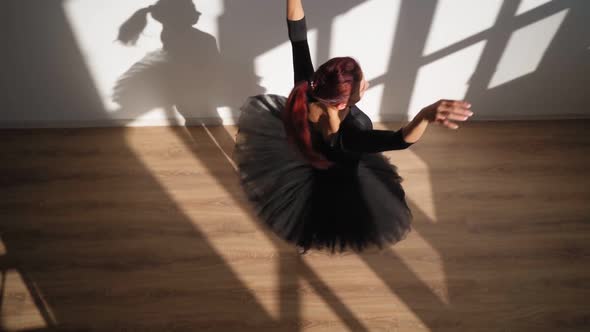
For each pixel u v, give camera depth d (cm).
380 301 237
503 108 295
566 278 244
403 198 211
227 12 236
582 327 231
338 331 228
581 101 291
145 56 257
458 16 243
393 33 249
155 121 298
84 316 232
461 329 229
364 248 207
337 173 184
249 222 261
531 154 289
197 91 278
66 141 291
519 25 247
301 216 197
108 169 280
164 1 230
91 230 258
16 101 279
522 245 255
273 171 193
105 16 237
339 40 251
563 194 273
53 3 231
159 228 259
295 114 138
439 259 249
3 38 245
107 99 281
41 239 254
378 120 299
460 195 272
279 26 243
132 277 243
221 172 280
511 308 235
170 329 228
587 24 247
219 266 246
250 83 273
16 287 239
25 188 272
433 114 115
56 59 257
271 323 230
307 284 241
